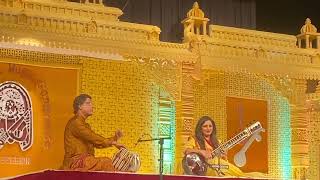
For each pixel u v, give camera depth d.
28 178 7.15
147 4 9.43
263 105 9.38
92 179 7.29
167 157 8.59
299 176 9.45
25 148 7.62
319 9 10.71
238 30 9.19
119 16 8.77
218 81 9.10
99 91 8.22
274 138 9.38
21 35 7.74
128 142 8.36
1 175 7.44
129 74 8.46
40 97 7.80
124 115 8.37
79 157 7.84
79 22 8.12
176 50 8.70
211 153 8.73
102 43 8.20
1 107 7.55
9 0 7.81
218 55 8.94
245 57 9.12
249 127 9.08
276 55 9.38
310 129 9.72
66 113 7.91
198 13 8.96
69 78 8.01
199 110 8.91
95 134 7.99
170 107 8.71
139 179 7.52
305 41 9.78
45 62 7.88
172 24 9.54
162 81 8.64
